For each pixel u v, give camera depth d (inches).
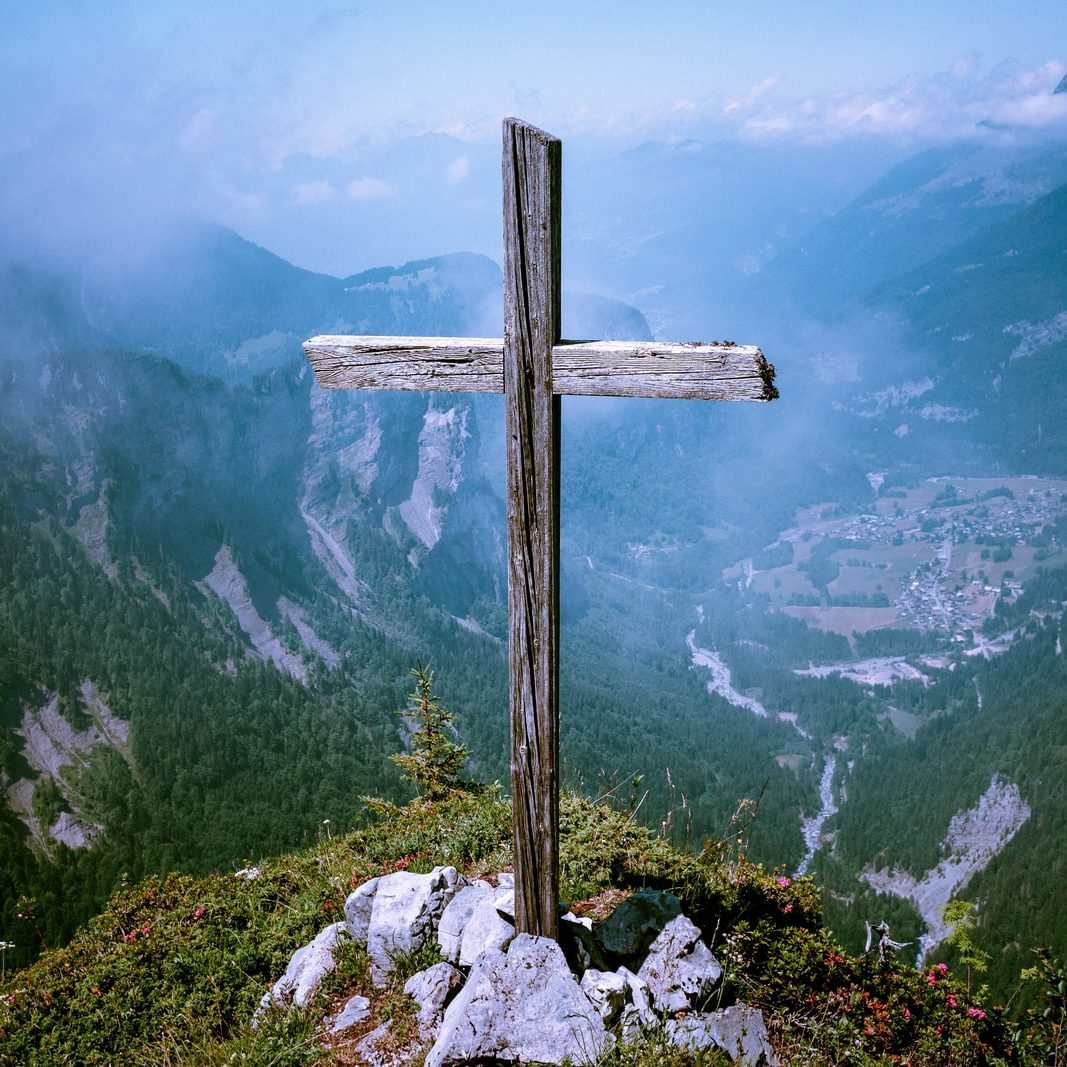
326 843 392.5
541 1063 185.8
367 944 249.4
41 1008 272.1
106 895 3513.8
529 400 189.6
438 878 257.9
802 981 226.7
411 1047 208.5
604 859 281.0
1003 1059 219.8
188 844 4003.4
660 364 176.2
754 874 271.4
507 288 185.6
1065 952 3663.9
